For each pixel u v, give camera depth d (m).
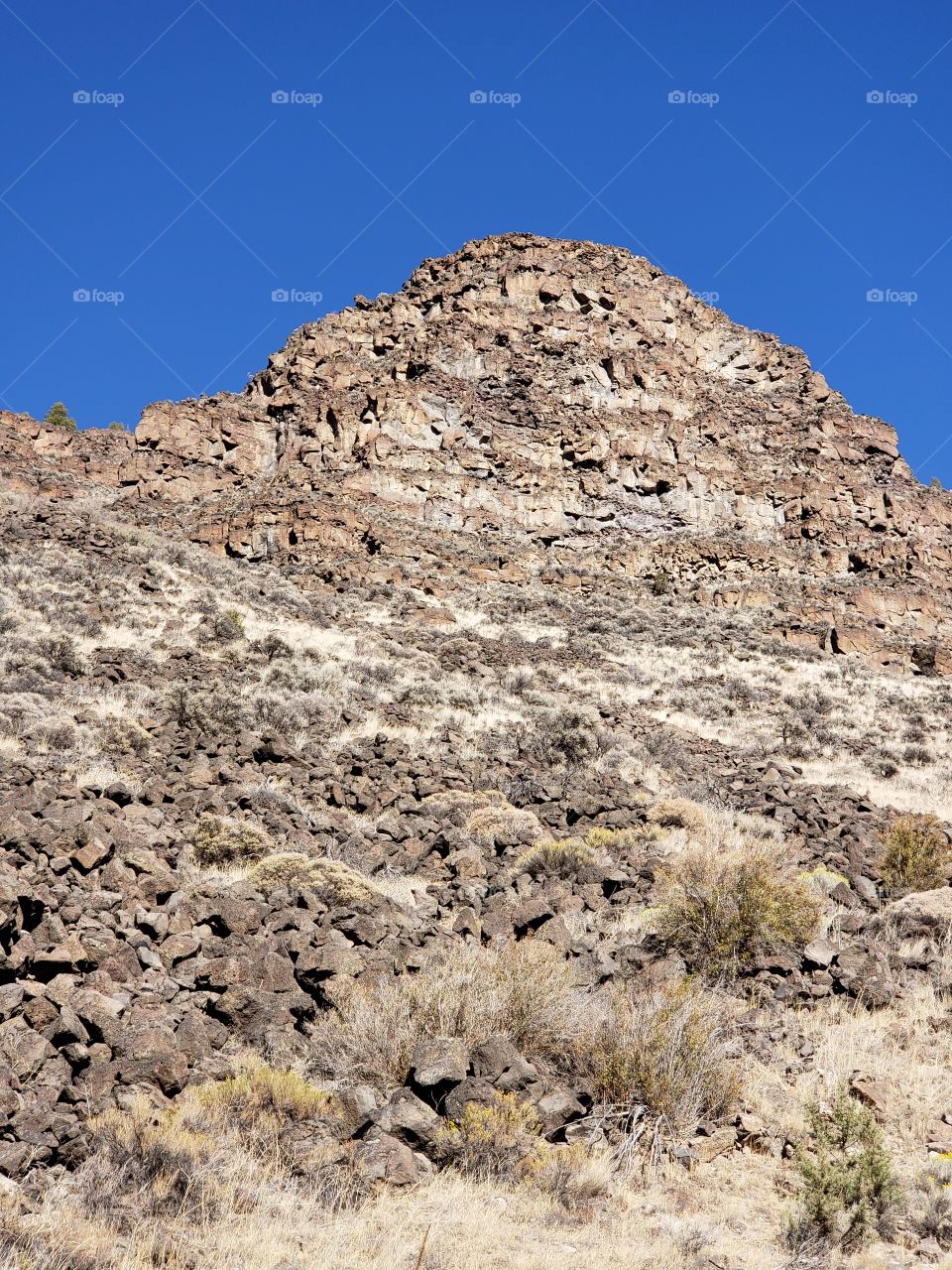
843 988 9.86
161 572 42.03
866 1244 6.11
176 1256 5.22
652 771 24.27
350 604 46.78
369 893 10.66
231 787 15.55
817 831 18.66
